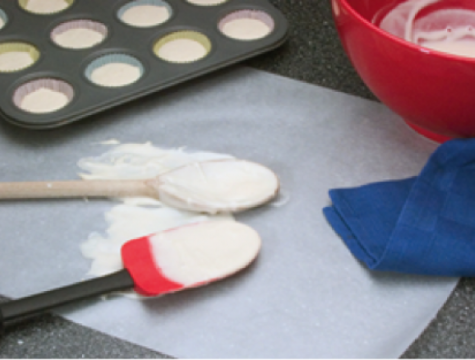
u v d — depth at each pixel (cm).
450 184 63
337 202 64
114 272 57
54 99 74
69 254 61
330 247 63
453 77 55
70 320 56
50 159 70
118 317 56
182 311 57
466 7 74
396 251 58
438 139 73
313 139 74
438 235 59
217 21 83
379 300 59
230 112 77
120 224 64
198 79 81
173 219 65
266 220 65
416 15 75
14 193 64
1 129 73
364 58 61
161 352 54
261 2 87
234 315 57
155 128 75
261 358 54
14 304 52
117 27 82
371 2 73
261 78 81
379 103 79
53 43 79
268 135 74
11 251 61
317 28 89
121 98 72
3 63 78
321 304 58
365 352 55
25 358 53
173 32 82
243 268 59
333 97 79
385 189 65
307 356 54
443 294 59
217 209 64
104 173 69
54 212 65
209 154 71
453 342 56
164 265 58
